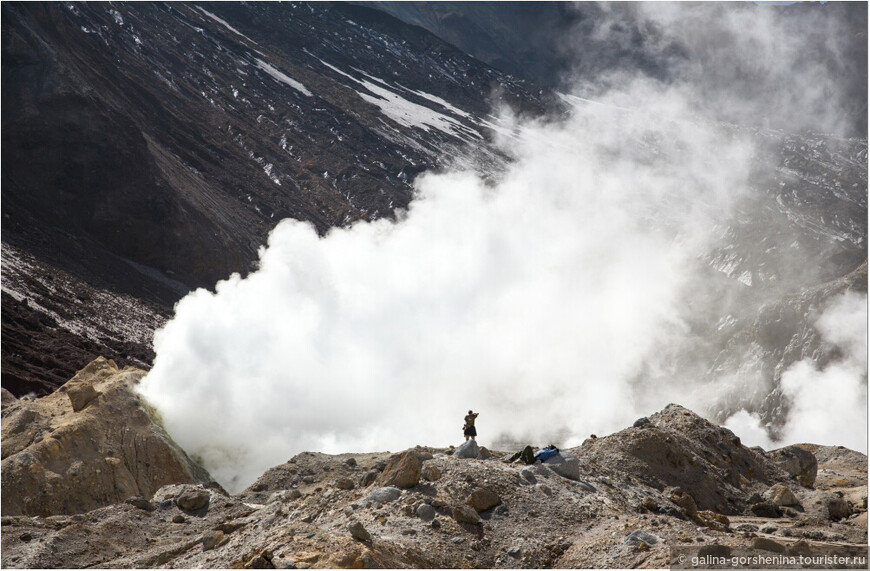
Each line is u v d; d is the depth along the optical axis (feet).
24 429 111.14
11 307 222.07
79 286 271.49
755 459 77.30
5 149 316.40
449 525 48.03
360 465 85.66
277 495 74.54
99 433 113.29
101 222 320.50
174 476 115.65
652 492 61.93
